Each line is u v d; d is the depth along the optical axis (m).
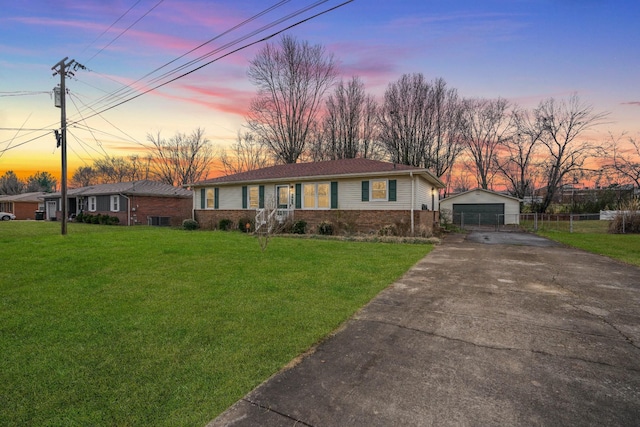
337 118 34.81
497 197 28.59
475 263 8.53
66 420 2.33
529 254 10.27
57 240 12.44
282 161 34.78
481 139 36.38
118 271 7.18
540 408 2.43
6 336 3.82
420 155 33.66
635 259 9.26
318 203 17.69
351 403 2.50
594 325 4.14
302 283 6.21
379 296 5.43
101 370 3.04
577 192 36.03
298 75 32.91
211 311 4.66
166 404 2.52
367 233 15.86
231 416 2.36
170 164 46.62
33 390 2.71
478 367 3.06
